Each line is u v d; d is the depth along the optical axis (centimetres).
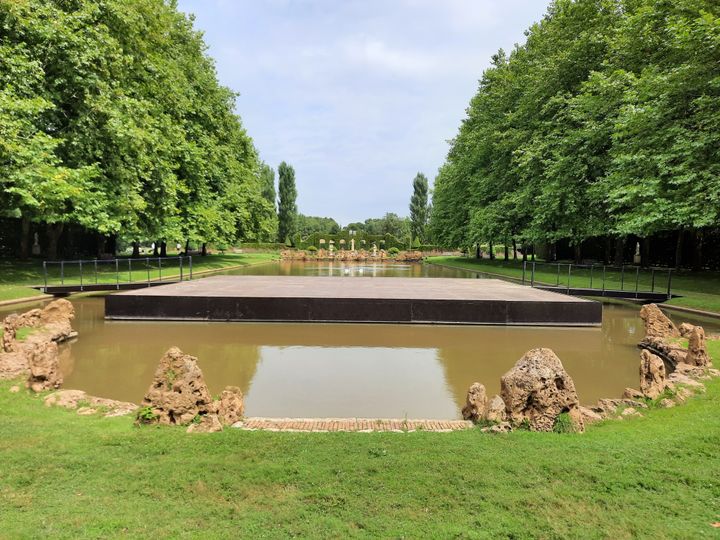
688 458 338
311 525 254
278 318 1026
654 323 834
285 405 512
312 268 3275
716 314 1112
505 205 2614
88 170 1528
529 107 2347
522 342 858
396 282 1602
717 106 1307
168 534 245
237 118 3456
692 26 1362
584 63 2053
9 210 1455
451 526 254
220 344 816
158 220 2125
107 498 281
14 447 352
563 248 3684
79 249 3020
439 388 578
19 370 576
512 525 256
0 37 1315
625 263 3131
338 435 385
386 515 265
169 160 2188
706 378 563
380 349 788
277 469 318
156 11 2052
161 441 366
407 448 356
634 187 1437
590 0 2077
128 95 1827
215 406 429
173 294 1077
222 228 2791
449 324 1022
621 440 372
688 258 2570
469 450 352
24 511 266
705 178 1260
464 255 5906
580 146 1930
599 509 273
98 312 1159
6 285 1379
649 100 1543
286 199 7075
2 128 1195
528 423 403
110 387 576
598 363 721
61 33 1385
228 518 261
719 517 265
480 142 2839
